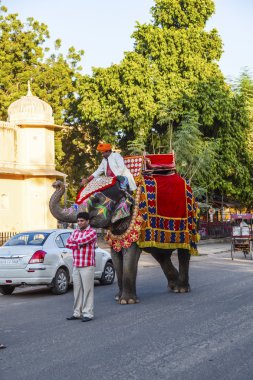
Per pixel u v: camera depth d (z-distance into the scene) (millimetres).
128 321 10438
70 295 15109
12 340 9094
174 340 8711
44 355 7980
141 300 13203
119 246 12797
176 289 14422
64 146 51844
